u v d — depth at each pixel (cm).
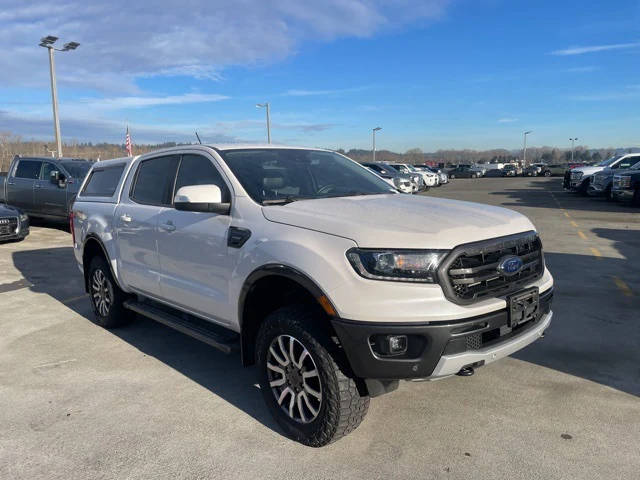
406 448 313
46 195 1311
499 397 376
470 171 5294
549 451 307
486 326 290
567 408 358
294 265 305
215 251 373
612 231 1187
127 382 419
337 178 431
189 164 433
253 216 351
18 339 526
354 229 294
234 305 360
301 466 298
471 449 311
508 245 311
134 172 511
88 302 668
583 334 500
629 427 332
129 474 295
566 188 2709
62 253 1023
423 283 278
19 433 341
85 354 482
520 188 3125
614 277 725
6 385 415
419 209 339
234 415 362
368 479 285
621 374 411
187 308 423
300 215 326
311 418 320
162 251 436
